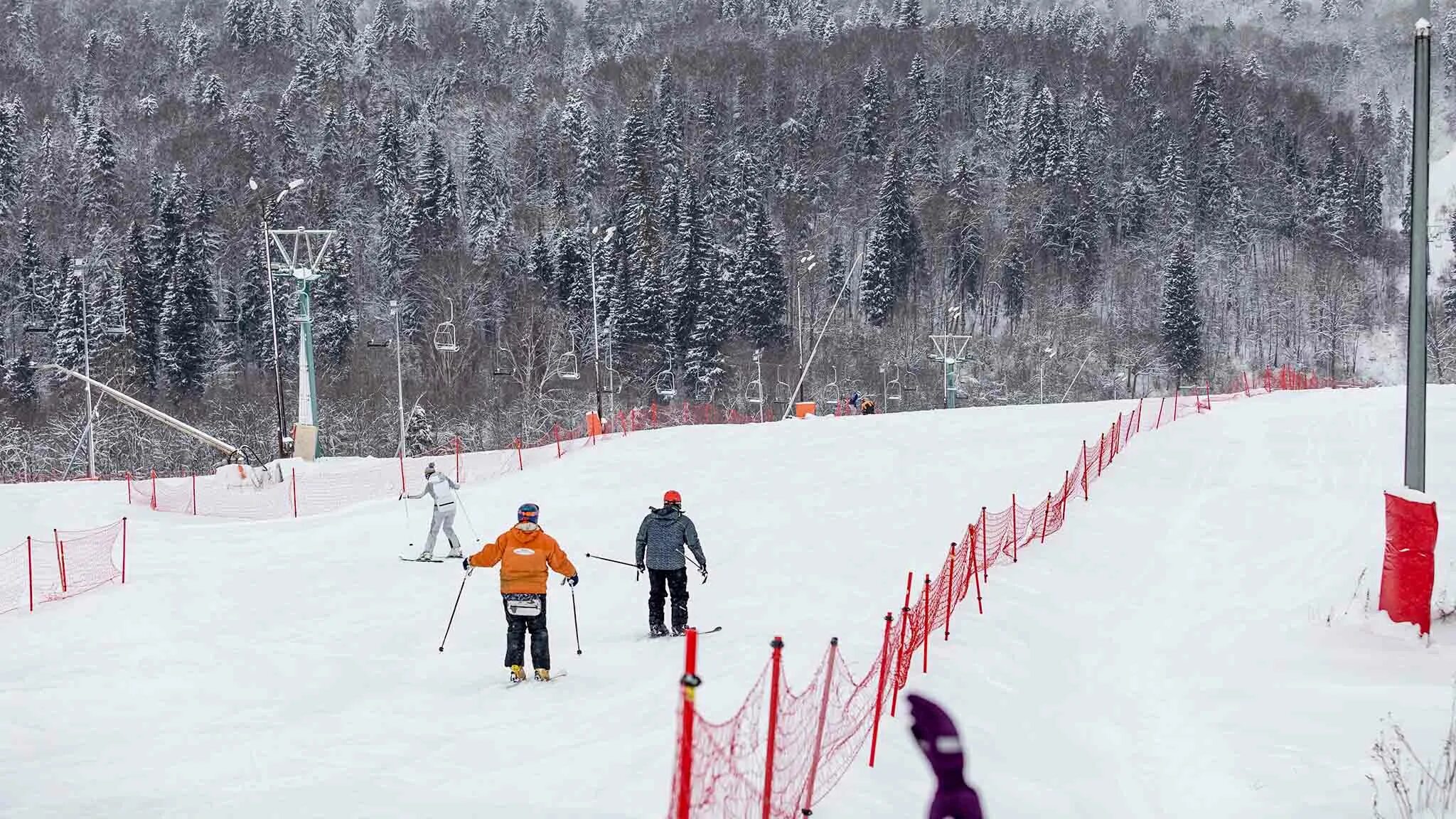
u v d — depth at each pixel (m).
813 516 20.80
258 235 117.69
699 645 11.15
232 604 15.12
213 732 8.60
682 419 88.94
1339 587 13.47
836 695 7.62
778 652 5.25
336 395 91.12
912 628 9.21
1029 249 136.25
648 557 12.06
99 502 27.33
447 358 93.12
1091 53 188.62
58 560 19.14
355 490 30.41
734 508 22.28
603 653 11.29
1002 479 23.83
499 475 30.39
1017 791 6.62
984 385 110.31
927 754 1.99
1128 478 22.81
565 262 109.25
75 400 85.31
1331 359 124.19
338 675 10.94
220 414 89.25
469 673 10.84
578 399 88.38
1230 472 22.91
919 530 18.66
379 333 107.50
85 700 10.00
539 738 7.83
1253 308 133.75
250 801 6.14
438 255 113.44
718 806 4.88
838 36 195.00
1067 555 16.00
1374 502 18.89
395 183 134.00
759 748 5.91
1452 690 9.16
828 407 96.56
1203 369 117.44
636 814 5.79
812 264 70.06
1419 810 6.09
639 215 116.56
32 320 107.12
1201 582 14.43
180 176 118.31
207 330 104.06
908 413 36.31
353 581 16.88
